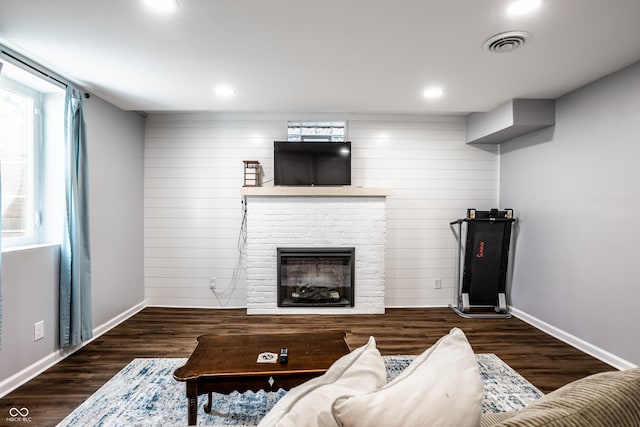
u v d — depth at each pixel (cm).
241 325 349
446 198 421
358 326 347
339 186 393
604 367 256
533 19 183
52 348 261
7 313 224
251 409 202
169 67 249
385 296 419
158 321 359
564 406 68
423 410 69
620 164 254
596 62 239
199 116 411
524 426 61
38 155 271
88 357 271
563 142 311
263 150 412
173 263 412
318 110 360
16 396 216
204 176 411
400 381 77
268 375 167
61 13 178
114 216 345
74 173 270
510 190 396
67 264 267
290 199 388
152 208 409
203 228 412
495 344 300
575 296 297
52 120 275
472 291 388
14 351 229
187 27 193
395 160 418
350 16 181
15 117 254
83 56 230
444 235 421
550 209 329
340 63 242
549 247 330
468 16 180
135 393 220
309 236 388
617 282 257
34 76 241
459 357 88
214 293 413
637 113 241
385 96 316
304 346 200
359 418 67
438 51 222
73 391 221
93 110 311
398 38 205
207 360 181
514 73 260
